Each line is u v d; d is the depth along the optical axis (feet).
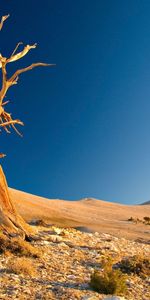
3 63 76.95
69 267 52.80
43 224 143.84
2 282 39.86
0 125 80.07
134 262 54.90
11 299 34.24
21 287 38.63
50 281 43.24
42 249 63.52
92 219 229.86
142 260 56.54
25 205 215.72
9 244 57.31
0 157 76.79
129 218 279.69
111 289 41.19
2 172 78.84
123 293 41.83
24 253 55.88
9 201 77.25
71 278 46.16
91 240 87.30
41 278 44.24
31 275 44.88
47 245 68.80
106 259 61.05
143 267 54.03
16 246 57.16
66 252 63.67
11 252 55.83
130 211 358.84
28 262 50.14
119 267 55.01
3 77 78.43
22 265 46.42
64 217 214.48
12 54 78.18
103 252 68.90
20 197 244.83
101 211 310.65
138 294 42.68
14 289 37.63
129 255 69.46
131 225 203.41
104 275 42.50
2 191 76.69
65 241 77.51
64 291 39.04
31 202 237.45
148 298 41.37
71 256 61.52
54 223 166.61
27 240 71.82
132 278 50.19
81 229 145.38
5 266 47.21
